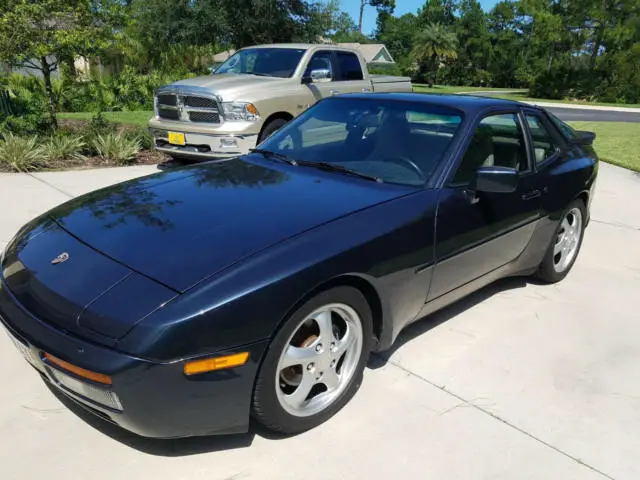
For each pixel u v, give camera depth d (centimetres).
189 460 238
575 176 430
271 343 230
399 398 290
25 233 292
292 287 231
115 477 227
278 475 234
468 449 257
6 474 225
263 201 290
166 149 792
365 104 387
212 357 214
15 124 1050
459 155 329
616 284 463
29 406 267
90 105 1761
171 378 208
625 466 253
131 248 245
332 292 251
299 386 254
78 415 262
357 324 273
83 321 215
